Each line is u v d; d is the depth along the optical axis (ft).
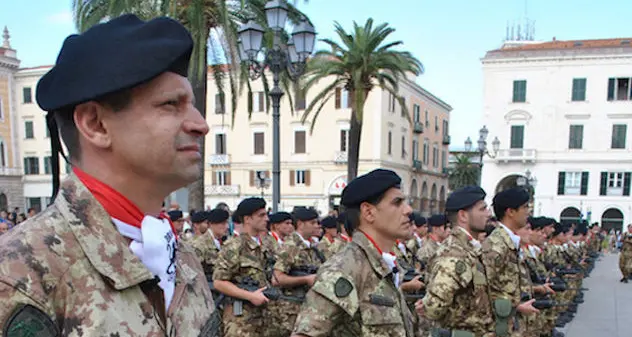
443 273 9.97
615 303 31.30
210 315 3.90
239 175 105.81
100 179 3.23
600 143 97.81
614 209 97.91
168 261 3.52
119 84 2.88
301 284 16.62
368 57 46.83
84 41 2.99
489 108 103.76
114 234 3.11
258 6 33.60
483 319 10.46
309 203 100.89
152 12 29.48
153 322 3.15
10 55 112.68
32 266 2.69
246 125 104.99
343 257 7.18
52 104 2.99
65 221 2.97
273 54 26.35
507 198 12.46
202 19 30.42
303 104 101.09
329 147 99.76
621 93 96.63
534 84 101.14
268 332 15.72
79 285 2.86
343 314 6.78
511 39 130.62
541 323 17.79
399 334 7.02
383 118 98.27
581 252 42.78
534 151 100.58
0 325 2.52
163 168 3.22
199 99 31.73
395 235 7.61
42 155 113.80
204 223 25.22
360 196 7.55
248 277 14.20
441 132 141.59
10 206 113.29
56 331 2.72
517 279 11.65
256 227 15.26
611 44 104.73
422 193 126.72
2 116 111.96
